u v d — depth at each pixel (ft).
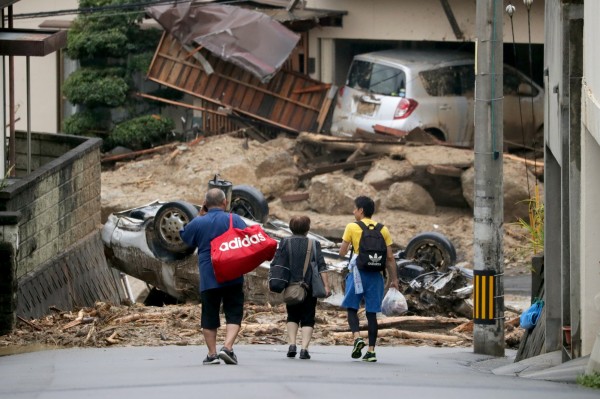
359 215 94.84
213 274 84.58
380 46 256.93
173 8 233.55
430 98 221.25
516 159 198.59
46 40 131.85
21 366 89.20
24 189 121.29
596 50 75.97
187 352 99.14
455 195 203.82
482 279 105.50
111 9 228.22
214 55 238.07
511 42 219.61
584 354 82.02
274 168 213.25
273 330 114.83
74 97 243.19
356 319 95.25
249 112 242.17
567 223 84.12
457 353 106.42
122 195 208.13
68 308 132.57
